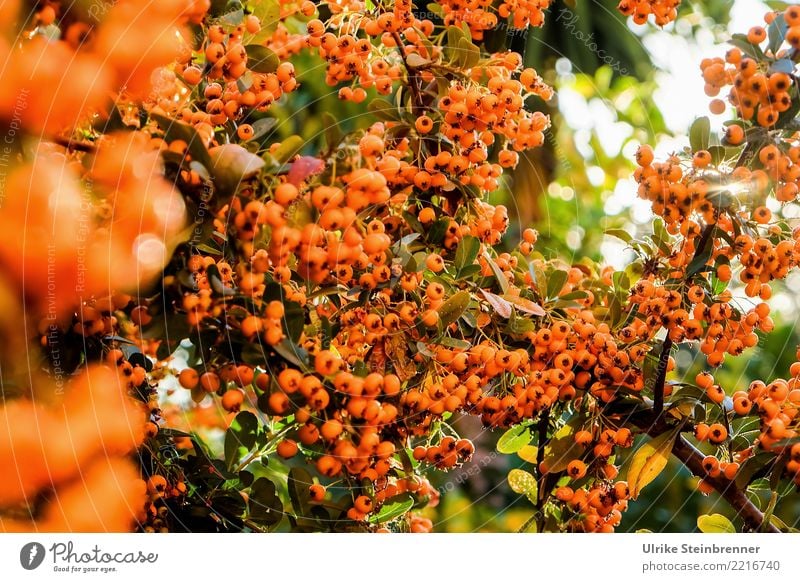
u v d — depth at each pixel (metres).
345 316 0.98
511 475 1.08
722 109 0.98
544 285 1.02
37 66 0.91
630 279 1.05
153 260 0.92
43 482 0.92
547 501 1.04
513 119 1.01
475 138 1.00
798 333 1.31
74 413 0.93
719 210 0.98
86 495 0.92
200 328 0.94
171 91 0.97
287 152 0.94
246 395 0.97
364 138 0.95
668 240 1.03
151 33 0.92
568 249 1.33
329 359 0.94
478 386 0.98
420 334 0.98
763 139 0.98
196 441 1.00
